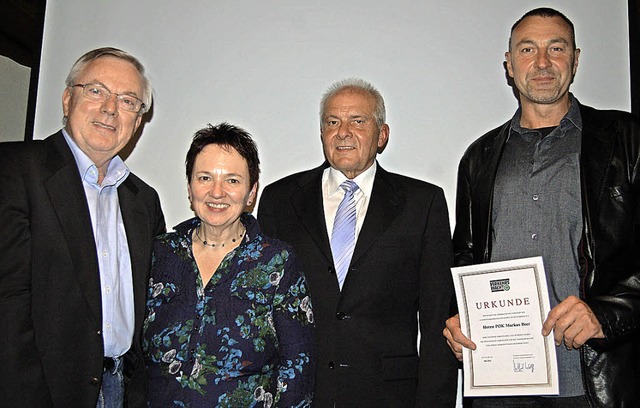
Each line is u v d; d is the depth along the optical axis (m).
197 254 1.84
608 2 2.62
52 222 1.76
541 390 1.83
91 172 1.94
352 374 2.03
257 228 1.86
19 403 1.63
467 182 2.23
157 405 1.68
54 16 2.86
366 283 2.08
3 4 2.92
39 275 1.74
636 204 1.94
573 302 1.82
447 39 2.68
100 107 1.90
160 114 2.78
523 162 2.08
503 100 2.62
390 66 2.70
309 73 2.73
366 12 2.74
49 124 2.81
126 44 2.82
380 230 2.13
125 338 1.92
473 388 1.91
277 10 2.78
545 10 2.12
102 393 1.85
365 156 2.19
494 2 2.67
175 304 1.75
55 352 1.73
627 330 1.83
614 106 2.58
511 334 1.89
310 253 2.14
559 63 2.04
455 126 2.64
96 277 1.81
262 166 2.71
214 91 2.77
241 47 2.78
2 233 1.68
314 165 2.68
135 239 1.98
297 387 1.72
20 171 1.76
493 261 2.05
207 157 1.79
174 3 2.83
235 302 1.72
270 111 2.73
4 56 3.38
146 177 2.75
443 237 2.15
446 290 2.10
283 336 1.76
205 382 1.64
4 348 1.63
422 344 2.08
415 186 2.24
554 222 1.99
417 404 2.02
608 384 1.85
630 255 1.92
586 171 1.96
